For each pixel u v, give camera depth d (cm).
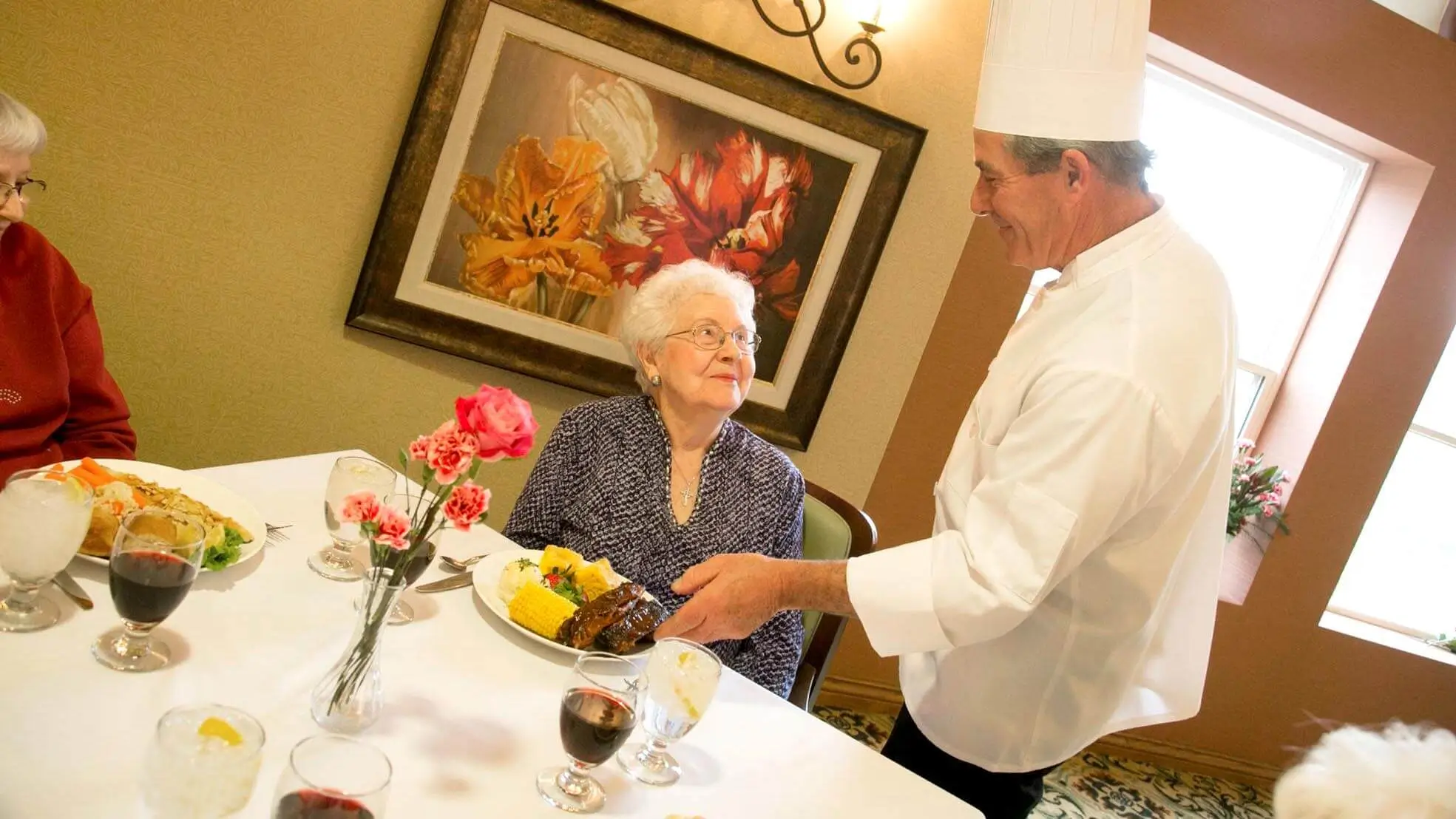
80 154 238
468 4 247
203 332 256
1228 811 393
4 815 85
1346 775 82
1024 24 163
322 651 125
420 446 102
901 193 296
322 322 264
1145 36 161
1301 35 360
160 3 235
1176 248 161
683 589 149
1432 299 397
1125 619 162
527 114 260
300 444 271
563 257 274
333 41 247
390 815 99
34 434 183
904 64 293
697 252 285
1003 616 144
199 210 249
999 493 148
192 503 137
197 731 80
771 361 301
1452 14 383
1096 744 405
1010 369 168
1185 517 160
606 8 257
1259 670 419
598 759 110
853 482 323
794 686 190
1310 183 401
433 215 260
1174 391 147
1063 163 161
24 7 228
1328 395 398
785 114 280
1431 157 387
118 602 107
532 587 143
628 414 190
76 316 193
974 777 175
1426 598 461
